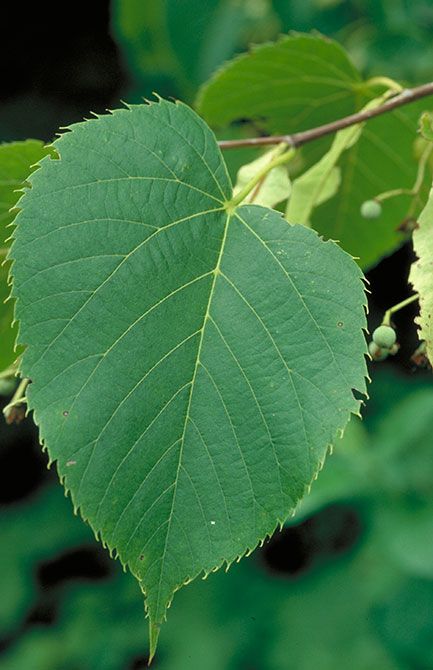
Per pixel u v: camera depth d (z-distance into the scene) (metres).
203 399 0.51
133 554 0.50
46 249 0.50
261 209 0.52
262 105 0.68
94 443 0.50
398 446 1.00
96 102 2.35
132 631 1.47
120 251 0.51
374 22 1.18
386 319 0.55
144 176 0.51
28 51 2.31
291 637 1.28
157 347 0.50
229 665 1.31
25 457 2.07
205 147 0.52
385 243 0.72
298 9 1.25
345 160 0.69
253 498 0.50
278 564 1.43
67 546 1.66
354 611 1.24
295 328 0.51
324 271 0.51
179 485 0.50
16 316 0.49
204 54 1.40
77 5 2.32
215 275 0.51
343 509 1.48
